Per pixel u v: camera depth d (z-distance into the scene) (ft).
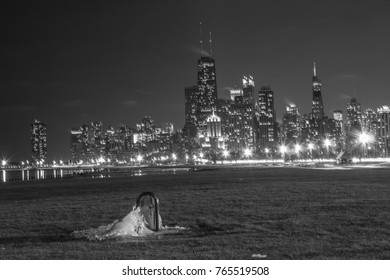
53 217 100.42
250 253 57.62
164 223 84.38
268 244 61.98
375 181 169.99
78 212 108.37
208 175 298.35
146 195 77.46
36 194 186.70
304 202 107.96
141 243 65.57
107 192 175.83
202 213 95.96
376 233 67.10
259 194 133.08
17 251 63.00
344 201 106.73
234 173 310.65
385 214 84.23
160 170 554.87
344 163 442.91
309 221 79.20
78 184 266.98
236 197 127.24
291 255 55.98
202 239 66.74
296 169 334.03
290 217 84.89
